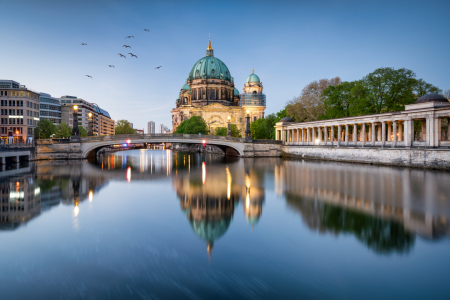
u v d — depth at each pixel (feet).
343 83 253.03
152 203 76.64
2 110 354.54
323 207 72.02
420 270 39.47
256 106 576.61
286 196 85.35
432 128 153.07
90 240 50.11
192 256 43.93
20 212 67.21
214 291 34.86
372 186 100.99
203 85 613.52
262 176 132.26
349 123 218.79
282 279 37.40
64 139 237.86
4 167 170.19
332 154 230.89
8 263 41.52
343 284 36.37
